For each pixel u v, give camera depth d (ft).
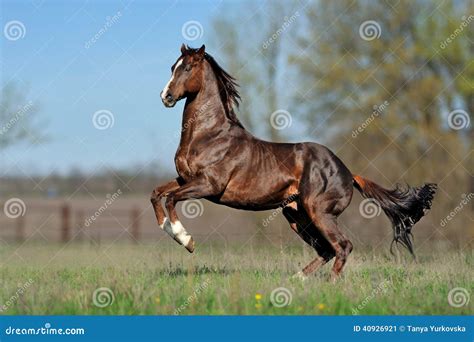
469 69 61.11
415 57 62.08
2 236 58.65
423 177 60.23
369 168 60.29
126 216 62.64
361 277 28.99
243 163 29.30
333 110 59.93
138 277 27.53
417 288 26.40
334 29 60.59
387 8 61.05
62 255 43.70
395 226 32.04
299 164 30.12
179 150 29.60
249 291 24.29
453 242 52.21
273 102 57.72
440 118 61.62
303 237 31.91
